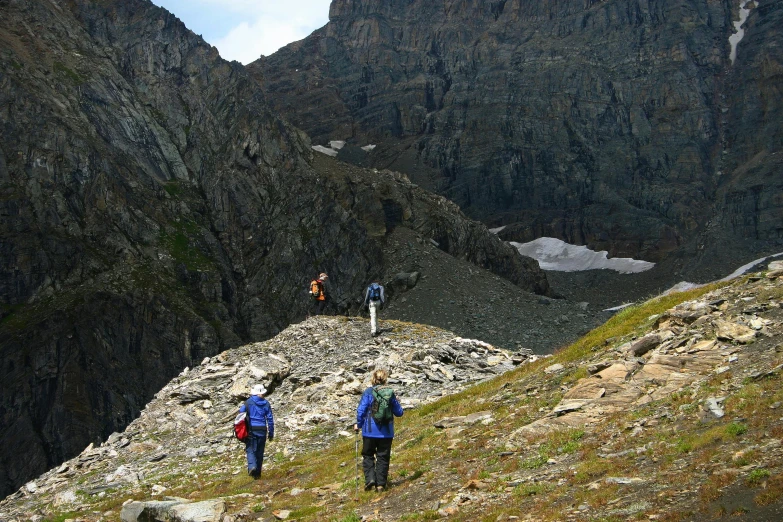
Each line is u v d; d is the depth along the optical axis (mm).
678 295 31734
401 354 39250
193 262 183125
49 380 143125
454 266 187000
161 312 162500
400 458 21500
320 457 25375
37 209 171250
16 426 136375
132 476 29234
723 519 11594
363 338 43875
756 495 11875
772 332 20469
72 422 140000
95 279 164875
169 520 17656
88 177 183250
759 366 17969
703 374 19469
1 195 169250
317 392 35719
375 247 189875
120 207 182750
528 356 39625
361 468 21406
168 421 37719
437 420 25797
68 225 173000
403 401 31969
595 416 19297
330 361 40312
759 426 14477
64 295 159000
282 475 23656
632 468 14727
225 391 39844
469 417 23812
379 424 18547
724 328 21531
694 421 16141
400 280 176000
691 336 22750
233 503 20078
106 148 194875
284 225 199875
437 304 166500
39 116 186250
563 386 23469
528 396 24250
